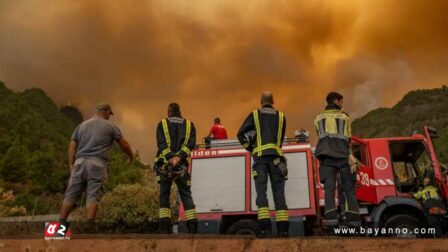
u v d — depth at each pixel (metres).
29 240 4.36
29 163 49.22
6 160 48.44
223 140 10.05
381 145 9.38
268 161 5.45
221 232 9.42
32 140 95.25
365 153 9.36
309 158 9.35
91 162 5.54
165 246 4.08
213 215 9.51
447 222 8.77
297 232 8.95
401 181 9.34
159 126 6.21
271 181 5.47
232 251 3.96
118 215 14.38
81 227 7.03
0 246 4.37
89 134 5.65
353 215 5.29
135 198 14.60
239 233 9.36
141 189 14.98
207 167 9.84
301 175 9.26
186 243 4.06
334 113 5.65
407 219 8.66
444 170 9.26
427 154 9.16
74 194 5.52
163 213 6.00
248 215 9.45
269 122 5.60
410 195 8.98
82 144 5.64
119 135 5.89
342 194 6.09
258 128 5.57
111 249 4.18
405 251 3.64
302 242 3.85
